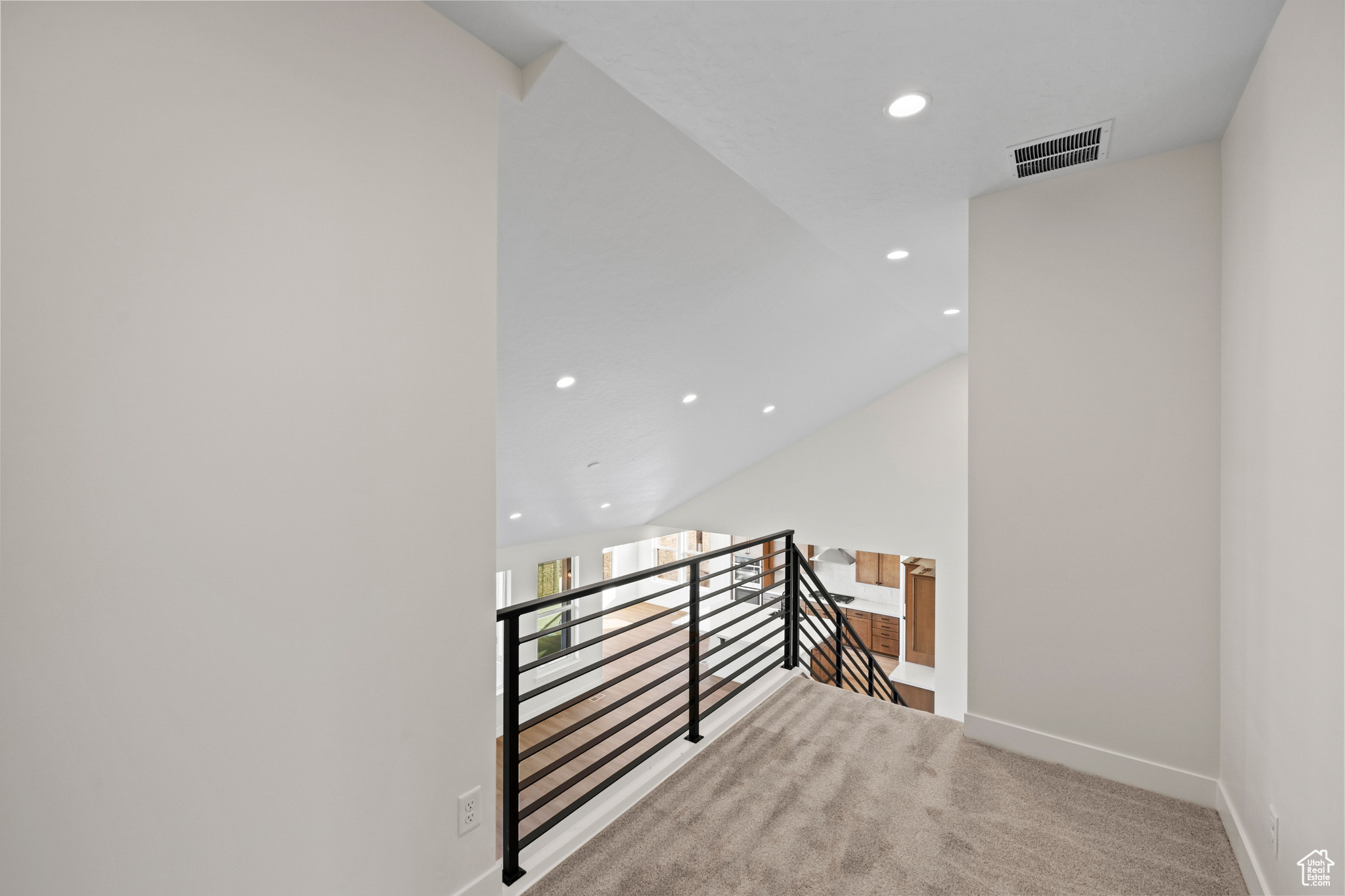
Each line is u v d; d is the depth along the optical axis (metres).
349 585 1.31
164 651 1.06
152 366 1.04
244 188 1.15
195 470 1.09
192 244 1.08
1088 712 2.34
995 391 2.51
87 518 0.97
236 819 1.15
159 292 1.04
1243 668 1.85
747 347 4.21
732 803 2.14
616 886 1.74
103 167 0.98
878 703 2.98
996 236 2.49
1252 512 1.75
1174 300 2.15
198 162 1.09
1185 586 2.15
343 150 1.30
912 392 6.87
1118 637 2.28
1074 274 2.34
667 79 1.74
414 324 1.43
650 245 2.69
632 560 11.05
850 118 1.93
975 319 2.54
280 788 1.21
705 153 2.26
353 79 1.32
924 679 7.36
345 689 1.31
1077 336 2.33
